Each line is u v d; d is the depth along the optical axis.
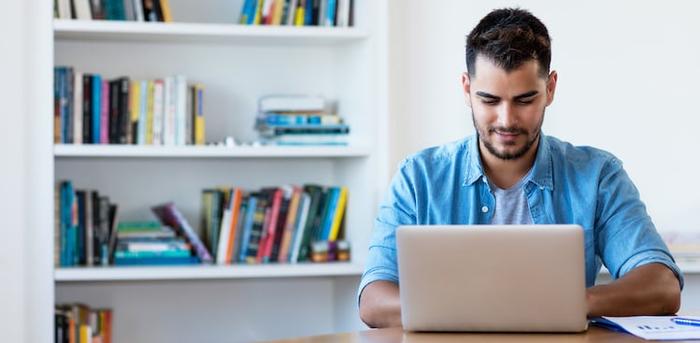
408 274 2.23
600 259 2.87
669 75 4.07
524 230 2.19
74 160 4.16
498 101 2.52
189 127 3.98
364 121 4.00
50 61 3.74
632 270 2.54
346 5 4.08
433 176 2.79
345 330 4.21
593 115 4.06
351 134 4.14
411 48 4.02
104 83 3.90
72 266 3.88
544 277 2.18
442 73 4.05
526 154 2.69
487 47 2.50
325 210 4.15
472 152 2.75
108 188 4.19
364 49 4.00
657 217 4.04
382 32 3.97
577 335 2.18
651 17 4.07
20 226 3.70
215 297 4.30
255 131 4.30
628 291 2.42
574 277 2.18
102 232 3.94
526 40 2.49
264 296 4.35
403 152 4.00
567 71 4.05
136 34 3.93
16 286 3.69
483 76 2.52
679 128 4.06
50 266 3.74
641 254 2.60
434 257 2.22
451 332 2.24
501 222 2.75
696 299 3.88
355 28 3.97
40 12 3.73
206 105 4.26
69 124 3.86
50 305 3.74
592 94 4.06
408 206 2.80
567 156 2.79
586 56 4.06
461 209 2.76
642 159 4.05
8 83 3.69
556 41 4.05
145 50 4.20
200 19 4.24
